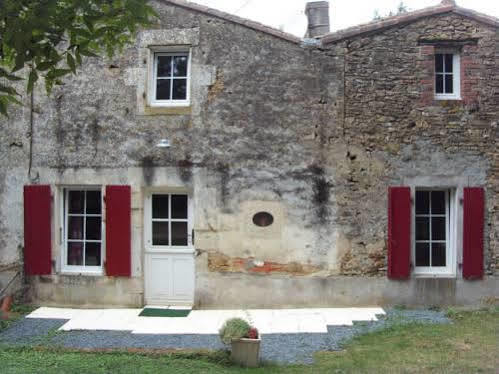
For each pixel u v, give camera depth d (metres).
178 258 8.34
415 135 8.10
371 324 7.22
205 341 6.62
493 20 8.05
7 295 8.30
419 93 8.12
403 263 7.99
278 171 8.13
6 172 8.52
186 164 8.20
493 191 8.10
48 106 8.42
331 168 8.09
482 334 6.72
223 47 8.18
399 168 8.09
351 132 8.11
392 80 8.12
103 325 7.36
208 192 8.17
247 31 8.16
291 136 8.12
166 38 8.23
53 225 8.37
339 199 8.09
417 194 8.32
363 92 8.12
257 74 8.15
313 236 8.10
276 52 8.15
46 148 8.41
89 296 8.28
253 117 8.15
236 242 8.15
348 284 8.08
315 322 7.36
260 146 8.14
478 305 8.04
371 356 6.00
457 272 8.05
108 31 4.24
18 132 8.48
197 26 8.21
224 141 8.16
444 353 6.04
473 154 8.09
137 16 4.00
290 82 8.14
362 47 8.12
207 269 8.17
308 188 8.11
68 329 7.18
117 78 8.31
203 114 8.17
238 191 8.16
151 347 6.33
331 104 8.12
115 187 8.23
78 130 8.36
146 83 8.27
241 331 5.78
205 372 5.37
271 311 7.96
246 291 8.14
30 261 8.34
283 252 8.12
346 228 8.08
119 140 8.29
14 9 3.69
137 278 8.23
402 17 8.05
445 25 8.11
